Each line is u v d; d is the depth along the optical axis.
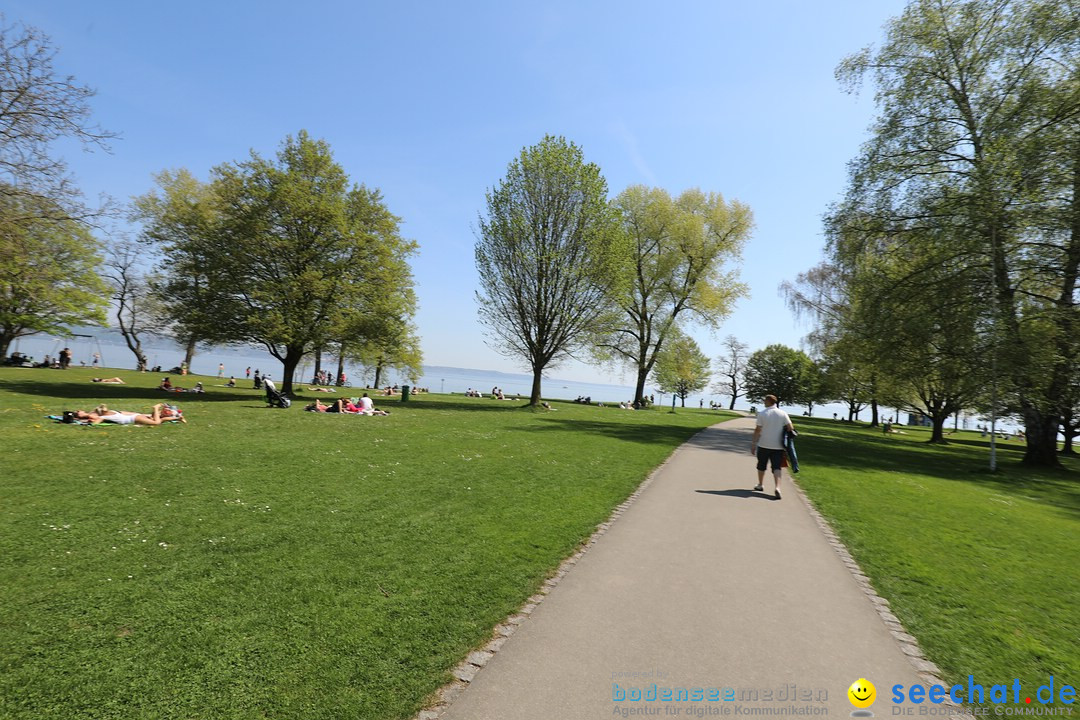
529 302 31.69
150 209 39.00
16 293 31.64
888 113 22.31
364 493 8.77
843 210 23.52
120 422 14.89
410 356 40.09
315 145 31.75
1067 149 18.09
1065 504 13.17
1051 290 21.95
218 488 8.52
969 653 4.43
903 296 21.62
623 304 33.66
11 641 3.91
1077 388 20.73
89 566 5.30
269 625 4.33
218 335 28.52
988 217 18.45
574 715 3.35
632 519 8.16
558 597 5.18
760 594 5.48
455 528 7.15
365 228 32.47
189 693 3.41
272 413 20.83
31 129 16.03
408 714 3.30
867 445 25.67
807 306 43.12
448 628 4.41
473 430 18.61
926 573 6.36
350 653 3.97
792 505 9.70
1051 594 5.96
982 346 19.33
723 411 57.12
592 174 30.56
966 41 21.00
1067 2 19.17
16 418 14.74
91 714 3.17
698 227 39.50
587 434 19.22
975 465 21.02
